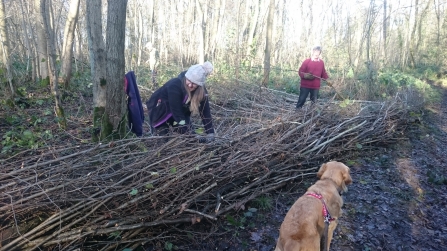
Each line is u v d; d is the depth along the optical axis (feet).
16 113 23.31
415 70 68.23
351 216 14.74
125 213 11.98
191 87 14.79
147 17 82.74
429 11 79.71
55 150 13.28
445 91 52.75
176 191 12.75
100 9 15.53
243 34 69.15
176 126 15.62
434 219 15.07
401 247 13.00
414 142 24.45
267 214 14.49
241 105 29.68
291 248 9.27
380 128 23.30
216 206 13.46
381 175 18.76
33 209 11.14
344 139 20.95
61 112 19.95
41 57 32.40
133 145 14.56
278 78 43.88
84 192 11.80
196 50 70.33
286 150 17.01
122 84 15.81
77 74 33.94
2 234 10.37
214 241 12.75
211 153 13.65
